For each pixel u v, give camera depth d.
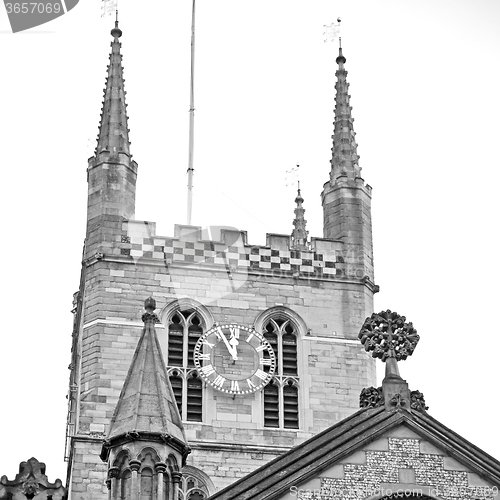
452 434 65.44
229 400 93.00
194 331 94.88
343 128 103.44
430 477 64.62
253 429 92.19
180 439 65.62
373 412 66.19
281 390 93.69
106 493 88.56
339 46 106.12
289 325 95.81
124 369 92.81
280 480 64.19
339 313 96.50
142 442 64.88
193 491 89.69
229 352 94.19
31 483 80.06
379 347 67.69
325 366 94.75
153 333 68.94
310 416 93.12
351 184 100.88
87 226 97.19
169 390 67.38
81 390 92.06
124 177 98.62
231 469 90.62
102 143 99.81
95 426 90.75
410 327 68.00
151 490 64.31
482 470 64.69
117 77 102.56
